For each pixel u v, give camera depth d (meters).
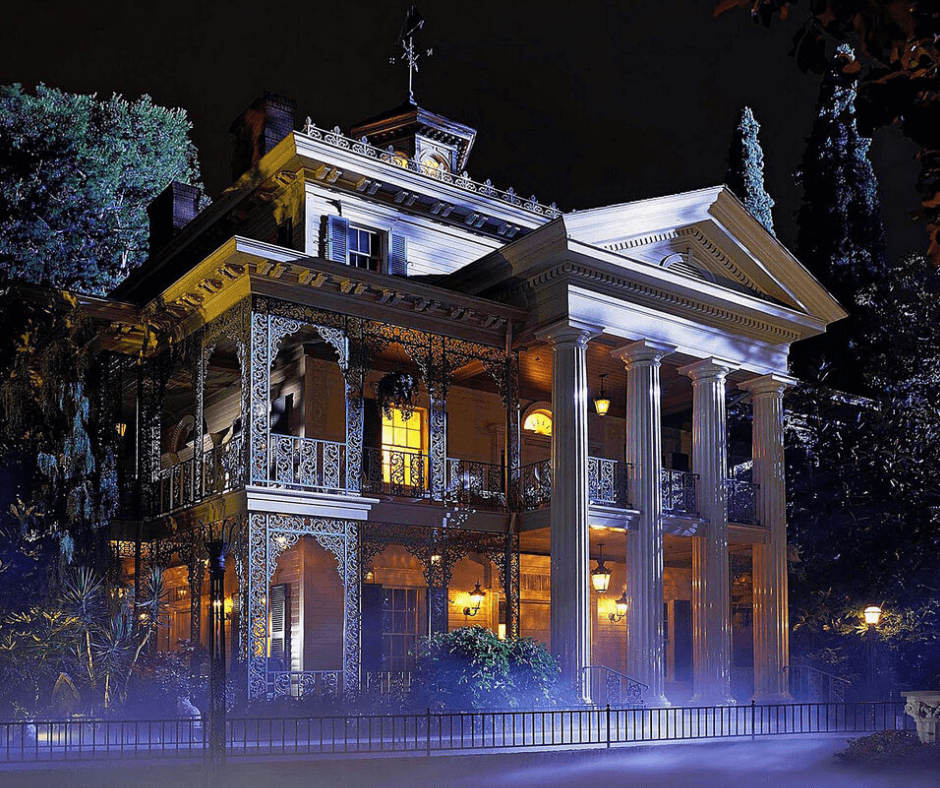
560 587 22.56
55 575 19.92
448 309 23.16
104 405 23.17
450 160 28.38
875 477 29.66
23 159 39.28
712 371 25.95
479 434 27.45
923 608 28.05
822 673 26.20
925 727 18.47
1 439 21.53
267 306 21.22
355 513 21.28
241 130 28.36
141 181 42.50
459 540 23.56
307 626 23.39
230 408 26.95
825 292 27.27
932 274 30.78
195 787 14.05
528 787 15.67
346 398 21.94
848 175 38.09
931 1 4.78
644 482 24.09
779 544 26.70
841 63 5.25
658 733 18.78
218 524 21.27
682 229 25.36
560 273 23.30
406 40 28.70
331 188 24.69
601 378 28.38
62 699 18.05
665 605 30.67
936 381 29.77
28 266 37.69
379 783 15.22
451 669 20.17
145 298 31.02
